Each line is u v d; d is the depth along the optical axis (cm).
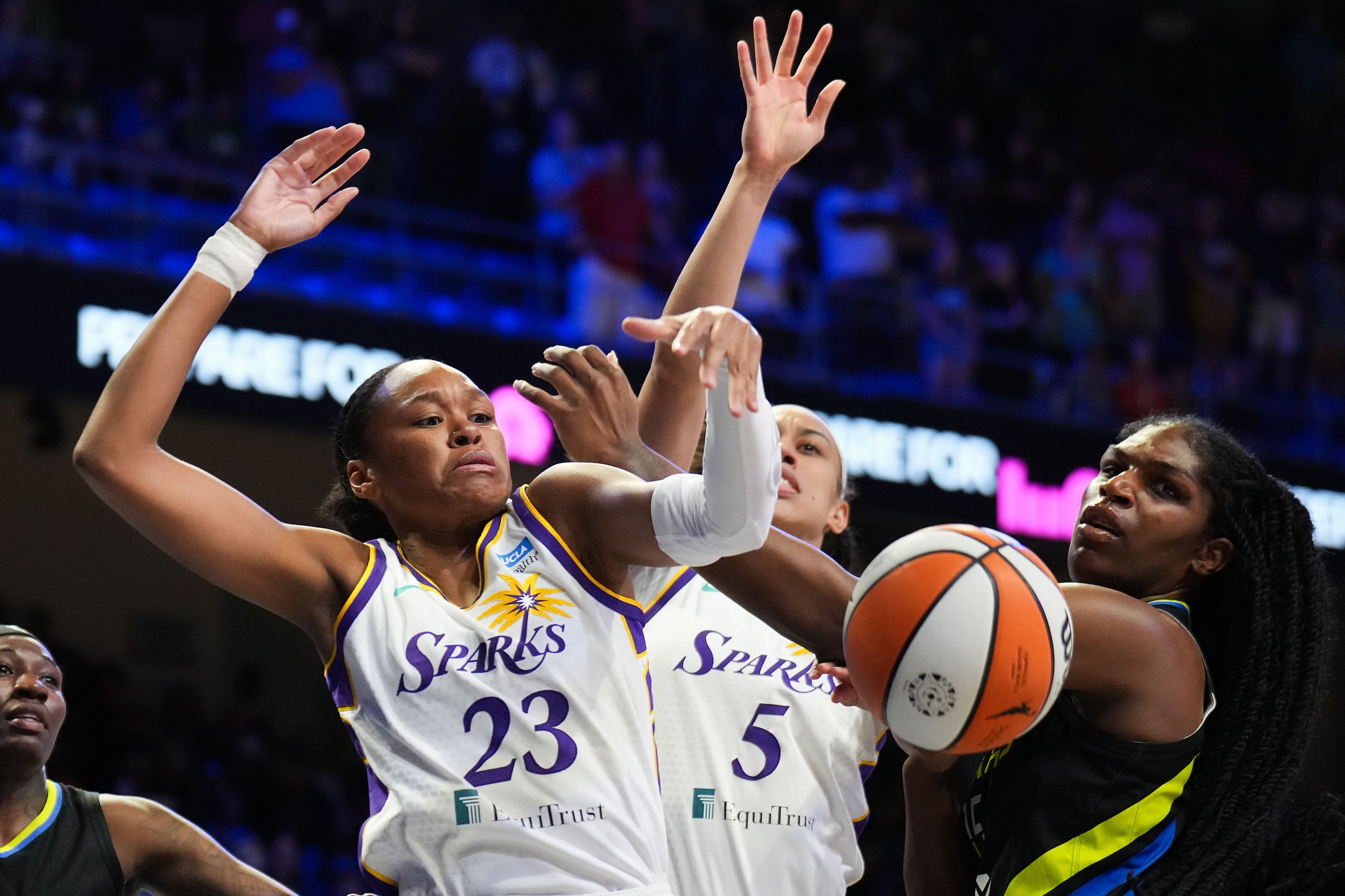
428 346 1311
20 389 1159
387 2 1719
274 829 1307
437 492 344
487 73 1619
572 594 336
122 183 1270
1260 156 2159
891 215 1579
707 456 304
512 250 1438
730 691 418
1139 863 340
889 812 1444
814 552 344
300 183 362
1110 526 366
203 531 331
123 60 1468
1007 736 304
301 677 1577
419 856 317
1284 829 392
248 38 1502
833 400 1454
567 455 391
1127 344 1677
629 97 1795
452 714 322
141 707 1409
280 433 1435
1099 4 2284
